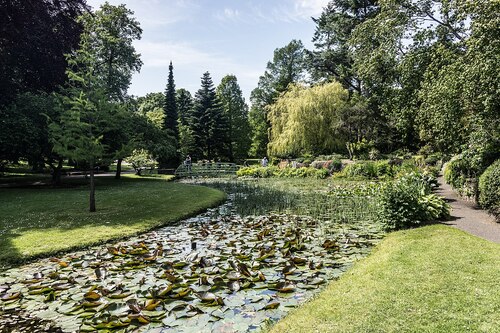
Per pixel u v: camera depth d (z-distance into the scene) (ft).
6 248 16.85
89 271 14.01
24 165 81.87
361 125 69.46
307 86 83.35
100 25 60.44
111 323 9.31
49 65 42.45
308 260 14.88
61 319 9.94
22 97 43.11
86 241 18.34
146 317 9.52
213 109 113.19
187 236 19.94
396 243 16.17
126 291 11.69
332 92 73.51
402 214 19.76
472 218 21.25
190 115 125.59
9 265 15.12
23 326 9.58
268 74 137.18
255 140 133.69
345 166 62.08
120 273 13.58
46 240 18.31
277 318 9.64
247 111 144.25
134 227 21.45
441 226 18.45
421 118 34.27
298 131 73.20
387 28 35.40
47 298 11.17
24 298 11.45
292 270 13.17
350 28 81.41
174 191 39.83
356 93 82.58
